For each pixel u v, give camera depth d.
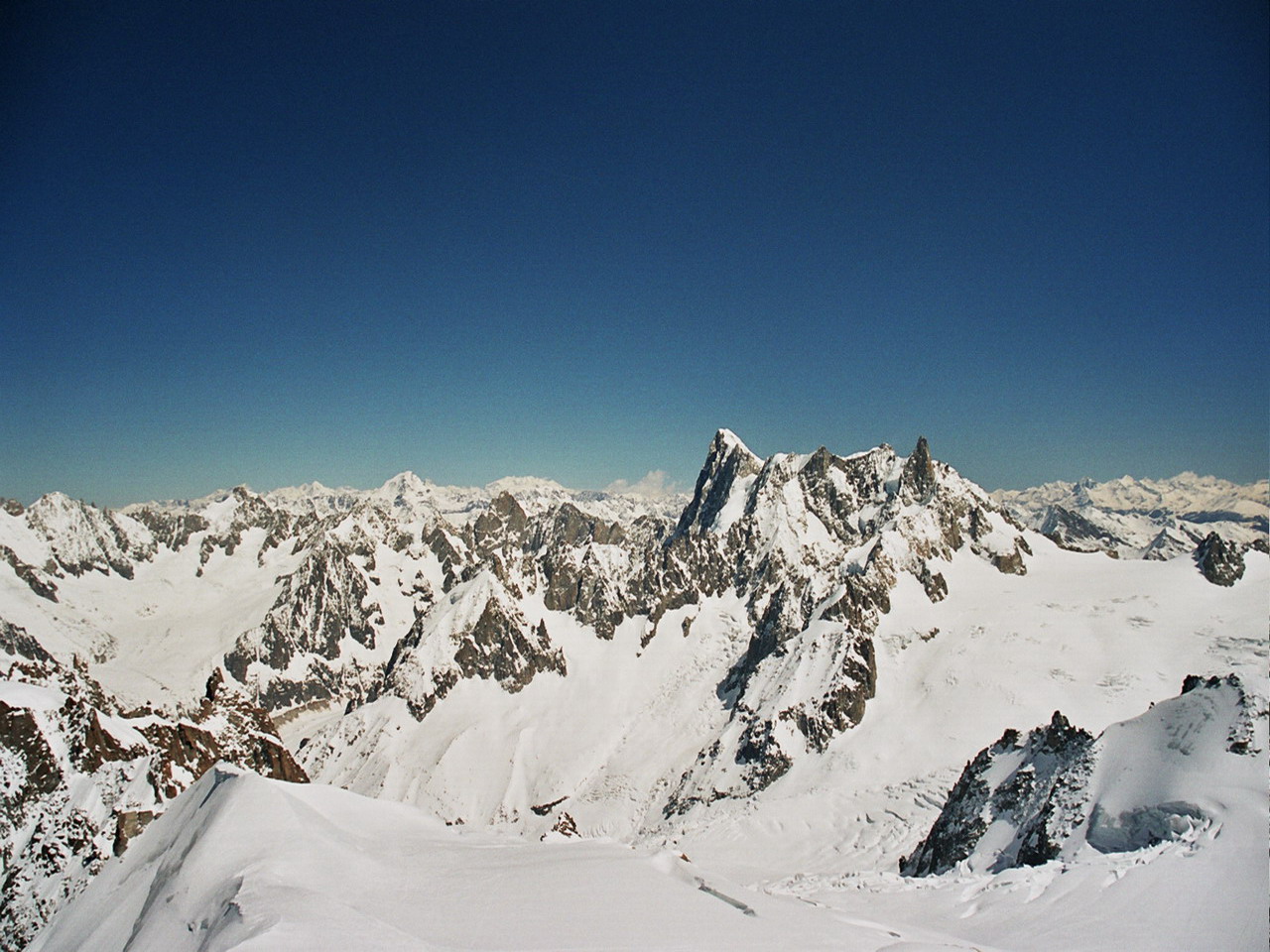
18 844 58.84
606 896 45.16
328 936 36.25
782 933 42.44
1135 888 59.91
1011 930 60.84
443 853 55.66
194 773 71.94
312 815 54.47
